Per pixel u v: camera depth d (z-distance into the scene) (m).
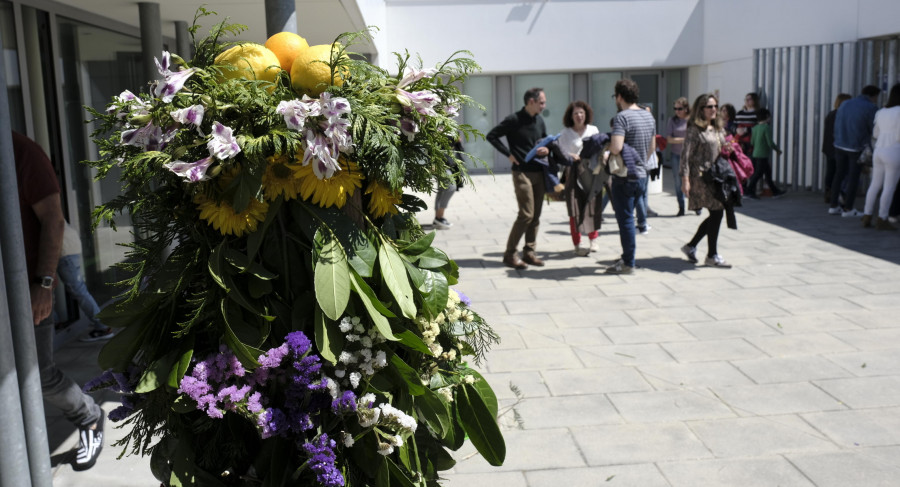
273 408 1.99
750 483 3.48
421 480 2.19
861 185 13.17
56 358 5.52
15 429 2.26
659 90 19.55
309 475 2.02
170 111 1.90
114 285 2.02
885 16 12.34
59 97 6.06
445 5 17.89
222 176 1.97
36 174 3.44
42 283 3.46
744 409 4.29
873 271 7.47
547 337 5.67
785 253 8.48
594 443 3.93
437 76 2.22
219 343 2.02
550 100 19.34
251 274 2.01
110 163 2.02
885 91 12.83
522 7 18.12
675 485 3.49
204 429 2.03
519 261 8.08
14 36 5.46
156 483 3.67
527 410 4.36
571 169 8.33
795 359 5.06
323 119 1.92
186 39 7.00
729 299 6.61
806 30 14.38
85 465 3.79
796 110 13.98
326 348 1.95
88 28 6.70
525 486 3.52
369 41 2.28
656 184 14.11
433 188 2.21
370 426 1.98
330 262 1.98
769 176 13.31
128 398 2.07
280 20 2.92
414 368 2.19
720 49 17.62
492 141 7.90
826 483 3.46
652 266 7.99
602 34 18.33
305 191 2.00
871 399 4.37
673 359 5.13
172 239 2.05
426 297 2.18
